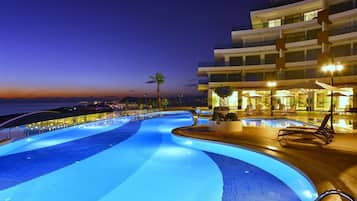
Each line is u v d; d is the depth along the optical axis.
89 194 6.62
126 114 27.84
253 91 37.75
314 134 9.94
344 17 32.91
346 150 8.52
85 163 9.37
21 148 12.05
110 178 7.78
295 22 39.66
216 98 39.38
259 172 7.91
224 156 9.95
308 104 31.92
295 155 8.02
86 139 14.40
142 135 15.75
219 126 12.88
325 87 13.37
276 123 19.78
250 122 20.56
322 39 34.00
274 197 6.00
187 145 12.00
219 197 6.08
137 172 8.26
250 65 38.66
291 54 38.03
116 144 12.80
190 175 7.88
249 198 5.96
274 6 41.75
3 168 8.80
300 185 6.66
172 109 39.81
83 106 38.84
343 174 6.20
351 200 3.69
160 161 9.45
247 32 40.28
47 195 6.60
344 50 33.50
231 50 40.12
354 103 29.22
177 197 6.38
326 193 3.86
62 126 17.16
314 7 37.41
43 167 8.94
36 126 14.27
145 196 6.46
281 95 27.83
